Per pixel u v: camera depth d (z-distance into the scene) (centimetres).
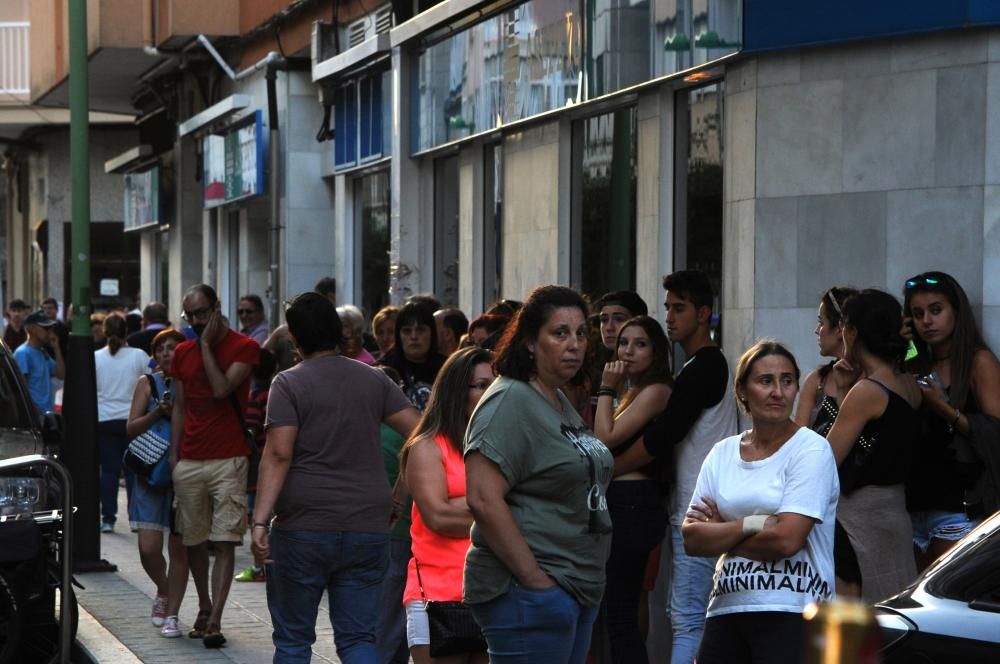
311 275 3572
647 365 1200
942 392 1129
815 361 1636
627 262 2091
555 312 870
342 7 3244
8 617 1365
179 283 4647
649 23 1903
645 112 2000
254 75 3794
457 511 1043
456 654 1071
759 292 1684
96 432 2020
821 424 1120
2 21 6544
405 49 2833
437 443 1061
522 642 859
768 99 1675
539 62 2259
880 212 1588
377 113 3069
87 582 1919
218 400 1568
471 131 2547
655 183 1977
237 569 2034
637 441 1187
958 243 1536
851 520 1041
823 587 916
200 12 3825
